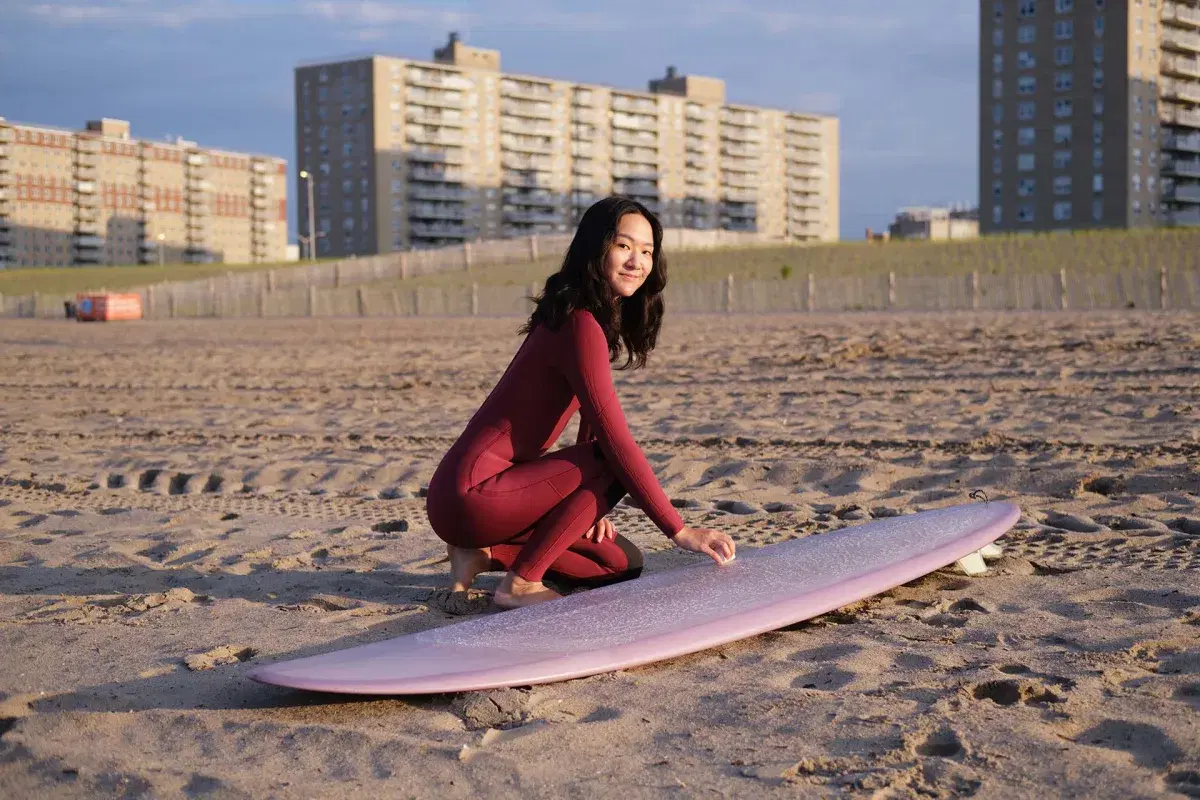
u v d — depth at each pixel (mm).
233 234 153875
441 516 3498
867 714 2455
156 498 6066
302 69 117062
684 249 59094
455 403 10258
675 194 132875
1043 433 6746
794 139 143000
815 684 2727
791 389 10000
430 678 2553
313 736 2461
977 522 3848
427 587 3928
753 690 2660
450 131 117438
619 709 2572
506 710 2553
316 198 117375
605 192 127688
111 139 141625
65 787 2244
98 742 2500
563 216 124938
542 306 3387
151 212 144875
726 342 16156
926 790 2061
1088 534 4289
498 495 3428
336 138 115875
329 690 2496
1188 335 12867
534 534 3490
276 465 6863
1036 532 4359
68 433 9000
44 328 32531
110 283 72375
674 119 132375
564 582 3707
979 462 5938
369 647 2824
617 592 3260
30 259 135375
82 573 4270
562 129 124750
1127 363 10578
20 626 3508
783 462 6109
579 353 3316
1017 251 45344
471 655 2729
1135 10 79250
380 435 8273
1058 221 81625
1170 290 25094
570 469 3451
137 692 2830
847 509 5070
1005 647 2971
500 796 2113
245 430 8844
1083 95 80375
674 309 32562
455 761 2283
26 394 12500
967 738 2291
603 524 3639
